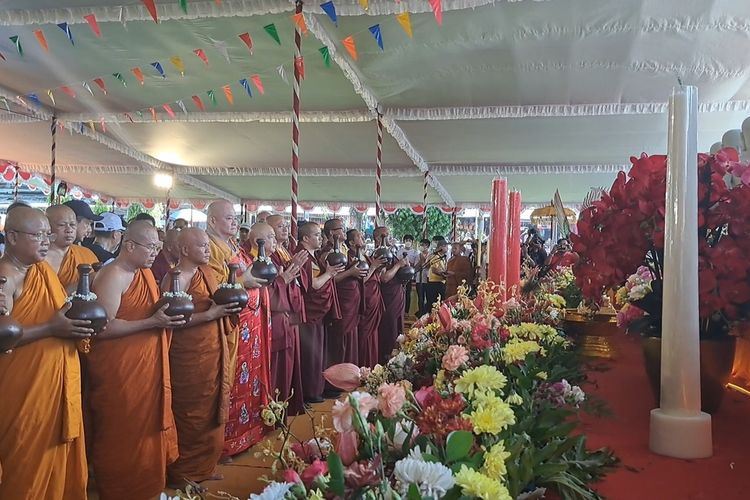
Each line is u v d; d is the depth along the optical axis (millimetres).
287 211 15477
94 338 2803
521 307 2678
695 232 1289
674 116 1316
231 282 3311
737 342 1932
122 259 2881
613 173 10531
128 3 4473
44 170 11492
